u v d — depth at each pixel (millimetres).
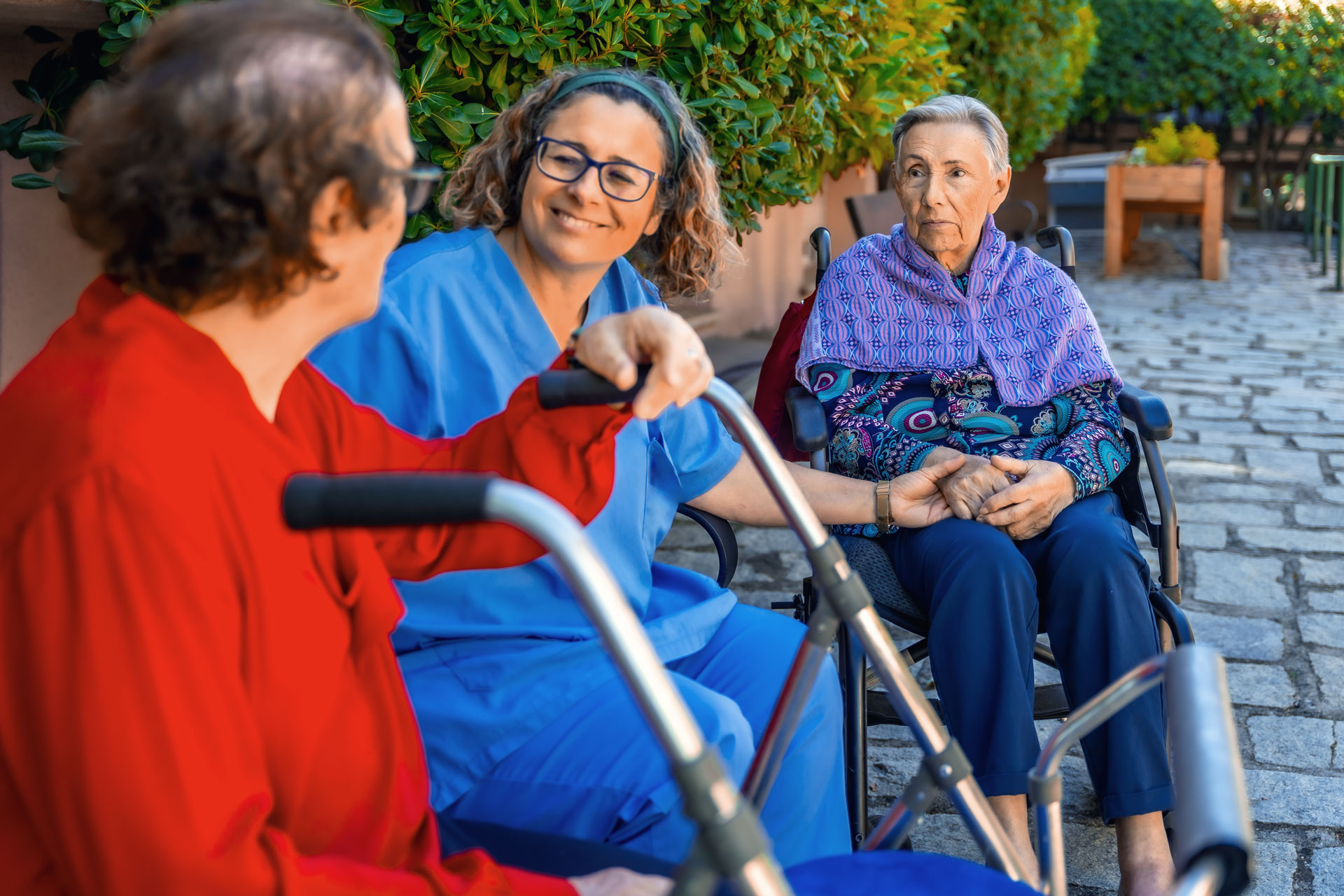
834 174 4742
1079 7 7512
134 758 916
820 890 1142
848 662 2084
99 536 920
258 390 1127
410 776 1229
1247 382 6031
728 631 1841
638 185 1745
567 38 2666
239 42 977
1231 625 3240
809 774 1638
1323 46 13086
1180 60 13406
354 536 1148
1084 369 2420
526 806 1516
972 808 1199
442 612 1653
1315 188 11297
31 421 970
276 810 1087
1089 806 2420
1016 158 7629
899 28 4449
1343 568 3645
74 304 2949
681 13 2779
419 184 1107
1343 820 2350
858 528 2355
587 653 1613
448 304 1745
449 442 1389
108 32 2225
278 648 1050
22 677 928
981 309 2494
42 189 2844
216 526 995
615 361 1160
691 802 837
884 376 2492
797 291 7352
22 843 995
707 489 2035
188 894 933
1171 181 9656
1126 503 2445
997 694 2016
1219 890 911
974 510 2178
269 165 967
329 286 1077
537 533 881
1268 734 2682
